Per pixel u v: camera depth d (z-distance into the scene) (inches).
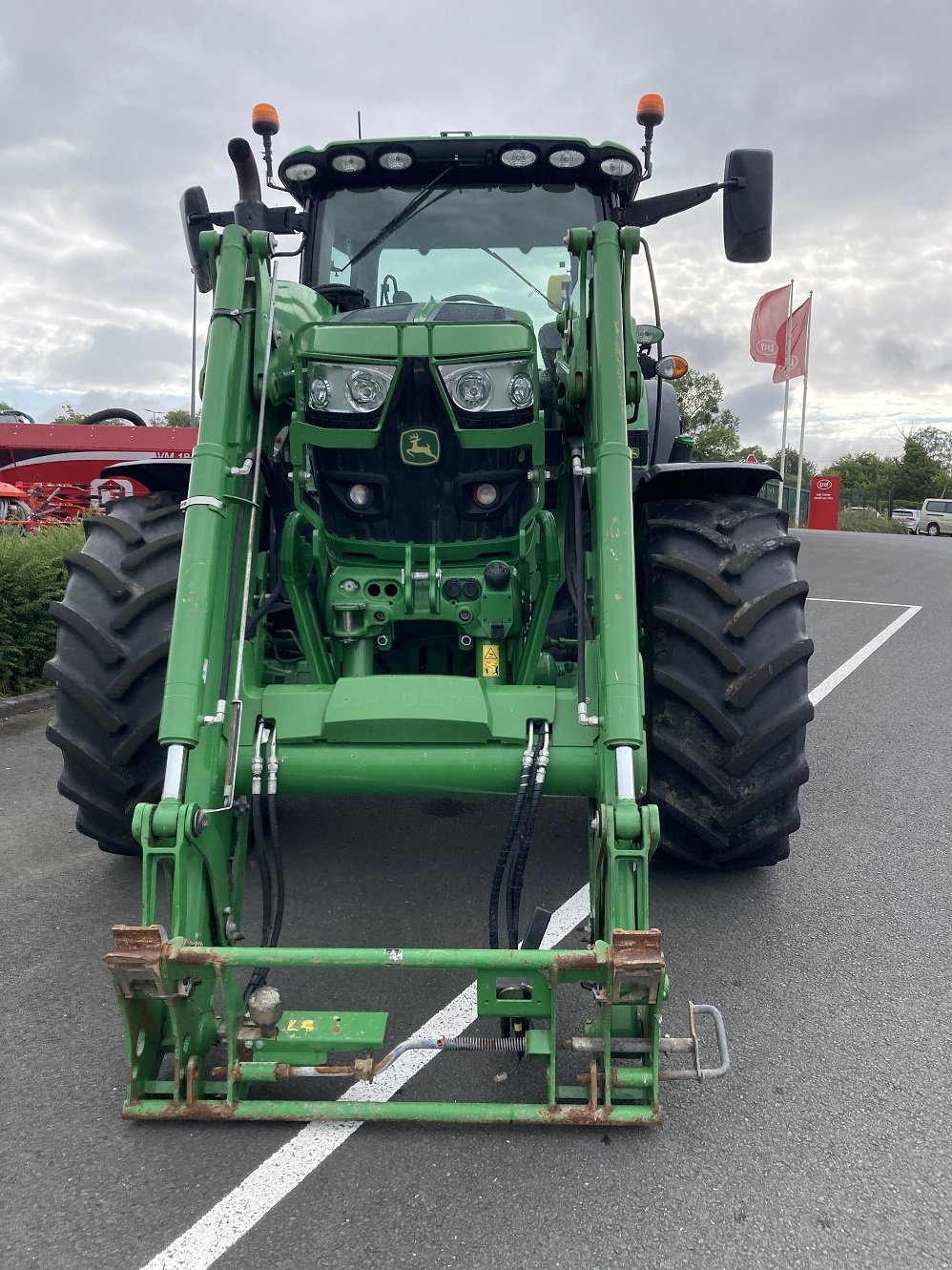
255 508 109.8
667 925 128.0
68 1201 78.7
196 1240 74.9
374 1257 73.5
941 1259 73.8
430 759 101.3
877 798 180.1
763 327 1187.9
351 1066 85.4
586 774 100.5
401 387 110.9
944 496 2640.3
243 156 131.3
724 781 116.5
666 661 117.0
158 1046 89.1
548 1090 88.0
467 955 81.4
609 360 108.6
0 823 165.8
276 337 119.0
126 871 145.9
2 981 113.9
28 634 255.3
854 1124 89.0
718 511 123.6
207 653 97.7
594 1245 74.7
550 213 154.2
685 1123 88.7
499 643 117.6
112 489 565.9
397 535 118.9
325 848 153.6
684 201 147.6
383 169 150.6
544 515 119.7
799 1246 74.8
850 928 127.6
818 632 360.8
